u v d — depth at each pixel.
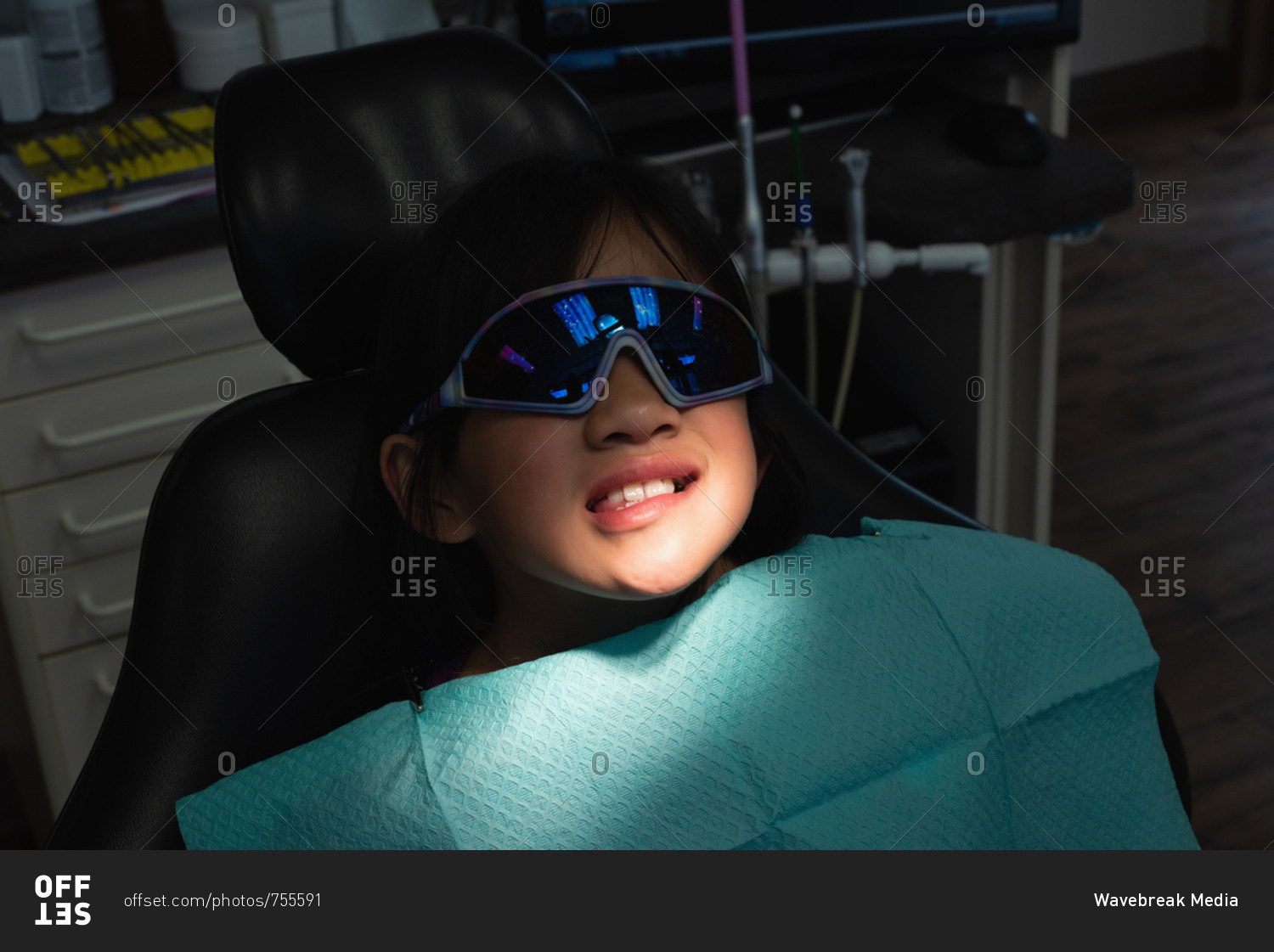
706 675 0.78
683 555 0.74
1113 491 2.29
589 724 0.76
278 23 1.77
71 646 1.60
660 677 0.77
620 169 0.82
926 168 1.62
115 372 1.51
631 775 0.75
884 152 1.68
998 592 0.86
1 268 1.39
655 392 0.74
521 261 0.77
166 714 0.88
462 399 0.75
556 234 0.78
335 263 0.95
